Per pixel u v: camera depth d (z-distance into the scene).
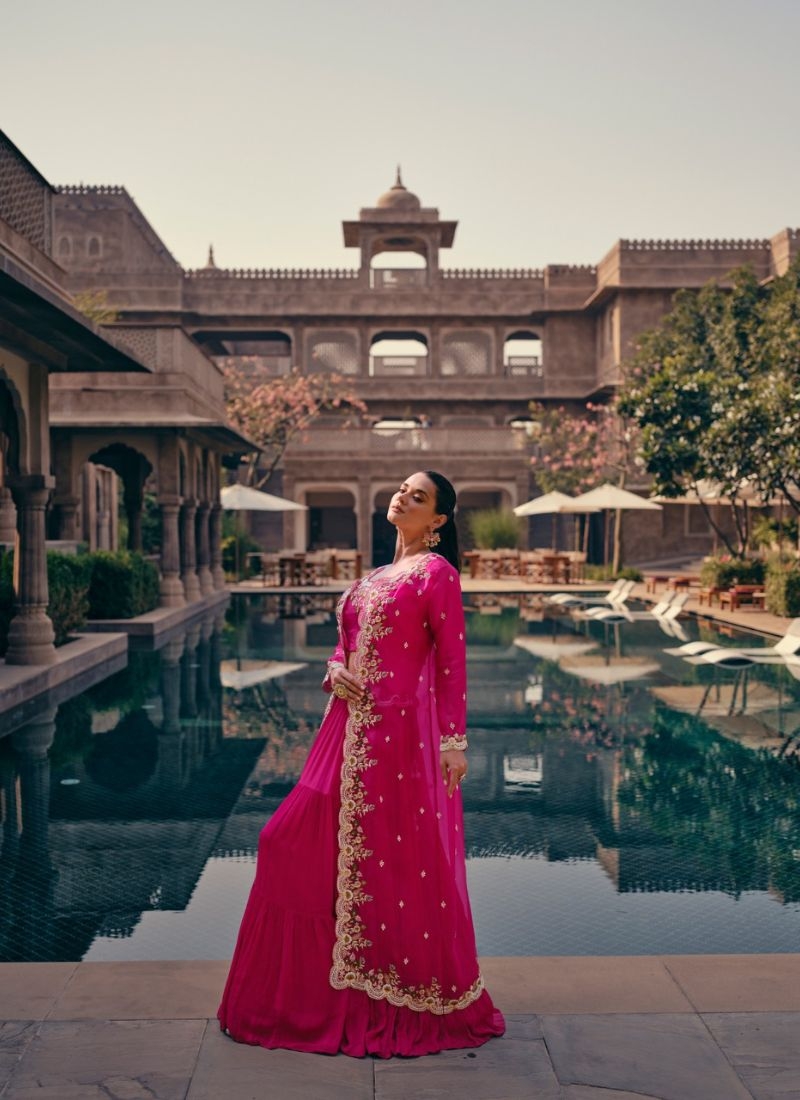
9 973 3.22
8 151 10.08
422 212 41.66
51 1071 2.60
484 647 14.08
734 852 5.21
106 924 4.23
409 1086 2.54
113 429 18.11
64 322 9.62
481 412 41.62
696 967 3.29
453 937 2.80
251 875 4.88
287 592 24.55
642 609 20.59
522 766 7.13
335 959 2.78
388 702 2.88
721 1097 2.48
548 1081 2.56
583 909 4.41
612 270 38.28
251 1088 2.53
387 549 40.59
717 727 8.52
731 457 17.67
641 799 6.26
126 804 6.14
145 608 16.61
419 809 2.84
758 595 18.80
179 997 3.05
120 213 41.69
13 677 9.71
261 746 7.79
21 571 10.81
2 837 5.46
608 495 26.52
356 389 41.12
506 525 33.78
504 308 41.56
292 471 36.88
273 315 41.25
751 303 26.14
